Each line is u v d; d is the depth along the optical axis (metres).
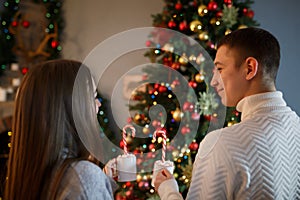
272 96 1.21
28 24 3.54
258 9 3.35
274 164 1.12
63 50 3.67
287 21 3.31
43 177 1.04
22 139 1.06
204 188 1.12
